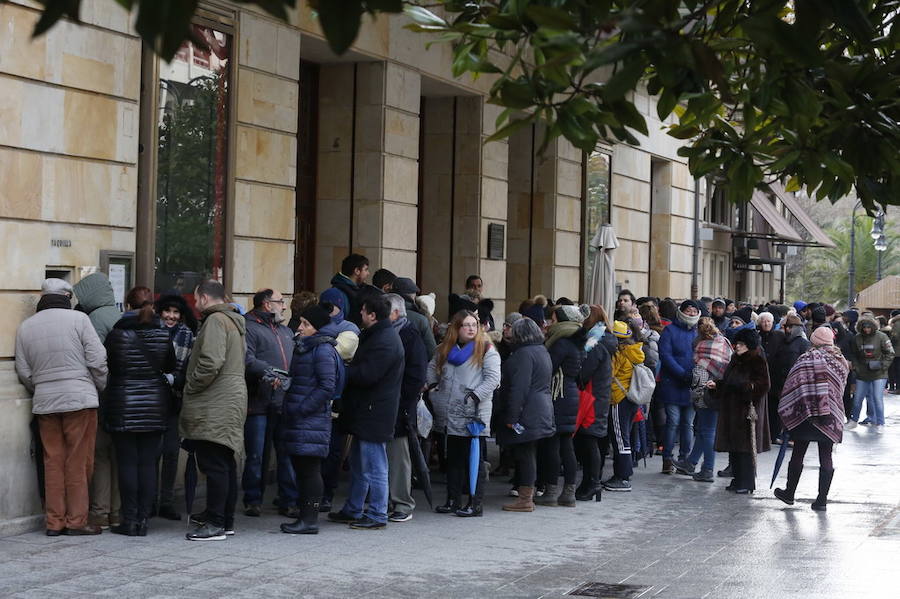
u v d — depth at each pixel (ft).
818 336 39.37
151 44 7.43
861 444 61.87
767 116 16.70
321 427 31.78
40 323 30.58
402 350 33.17
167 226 39.75
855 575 28.30
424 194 63.31
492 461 50.67
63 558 28.27
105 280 32.83
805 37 10.97
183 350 31.68
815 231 128.88
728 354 45.21
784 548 32.07
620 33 11.76
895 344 103.04
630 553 31.07
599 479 40.34
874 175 15.94
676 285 96.17
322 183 54.49
